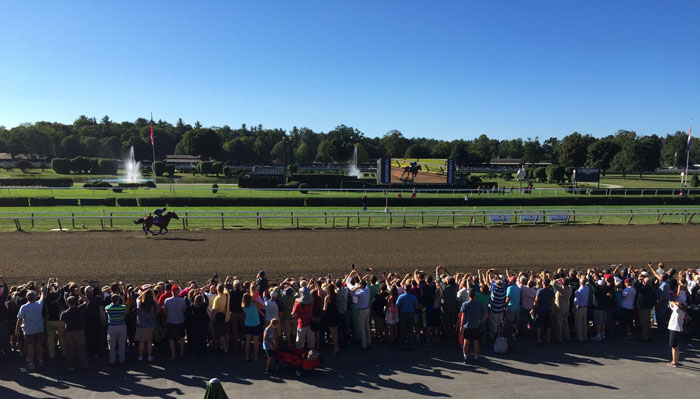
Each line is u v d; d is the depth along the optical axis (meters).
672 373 7.00
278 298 7.64
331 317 7.52
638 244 17.05
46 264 12.64
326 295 7.57
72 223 18.73
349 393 6.20
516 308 8.16
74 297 6.58
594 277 9.01
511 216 22.67
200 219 21.08
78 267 12.42
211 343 8.01
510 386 6.48
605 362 7.39
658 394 6.29
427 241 17.11
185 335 7.67
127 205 25.53
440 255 14.91
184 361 7.19
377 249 15.58
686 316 7.67
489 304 7.99
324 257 14.28
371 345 8.08
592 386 6.51
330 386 6.40
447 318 8.12
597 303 8.32
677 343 7.23
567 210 22.89
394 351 7.81
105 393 6.06
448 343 8.20
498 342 7.64
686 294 8.78
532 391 6.34
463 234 18.69
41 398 5.88
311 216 19.80
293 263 13.47
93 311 7.12
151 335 7.05
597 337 8.40
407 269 13.14
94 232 17.44
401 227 20.09
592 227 20.91
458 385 6.49
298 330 7.13
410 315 7.77
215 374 6.73
